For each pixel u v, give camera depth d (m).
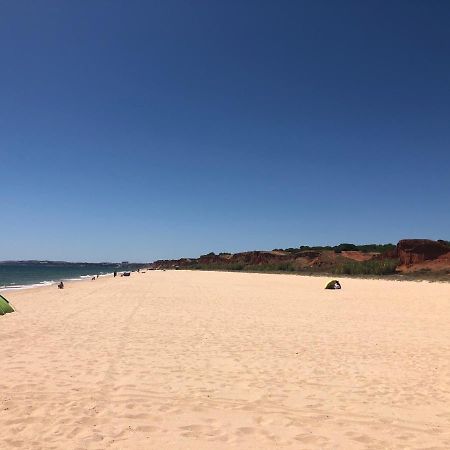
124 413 5.43
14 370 7.34
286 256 102.62
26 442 4.52
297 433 4.90
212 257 137.00
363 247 93.94
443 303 19.12
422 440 4.74
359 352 9.06
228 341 10.15
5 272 97.94
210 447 4.50
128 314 15.13
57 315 14.74
